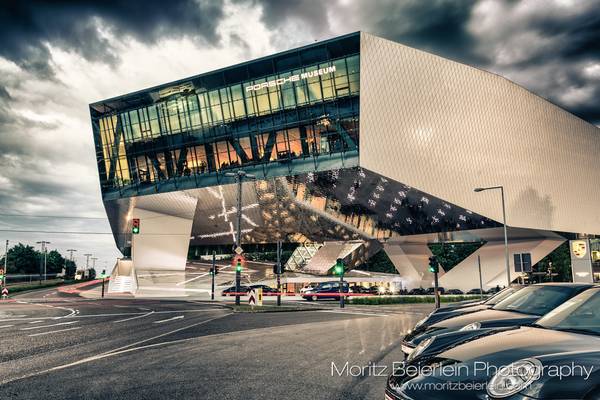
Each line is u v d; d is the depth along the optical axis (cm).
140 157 5600
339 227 5394
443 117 4506
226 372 713
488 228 4912
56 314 2127
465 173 4591
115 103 5459
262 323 1669
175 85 5044
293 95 4509
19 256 14200
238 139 4944
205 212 5819
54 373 704
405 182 4294
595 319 382
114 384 626
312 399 547
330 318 1975
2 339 1152
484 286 5375
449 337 468
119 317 1939
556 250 7206
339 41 4141
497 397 268
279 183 4869
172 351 938
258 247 7094
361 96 4162
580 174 5575
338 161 4372
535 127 5138
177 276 5538
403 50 4334
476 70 4753
